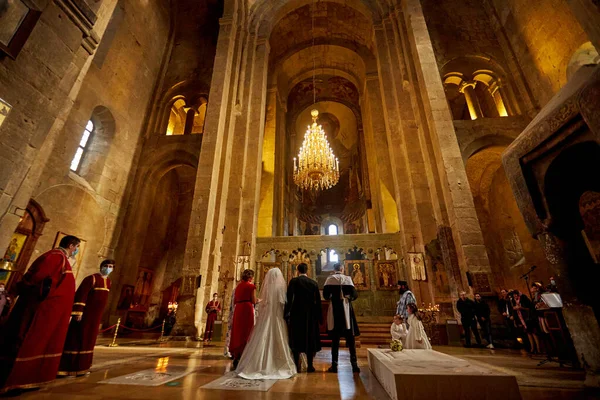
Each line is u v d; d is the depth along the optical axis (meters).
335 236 13.25
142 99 15.84
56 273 3.21
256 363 3.63
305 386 3.11
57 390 2.82
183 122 20.23
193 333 9.81
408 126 13.15
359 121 24.42
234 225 12.67
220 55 15.02
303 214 27.09
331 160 14.72
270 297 4.10
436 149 11.30
